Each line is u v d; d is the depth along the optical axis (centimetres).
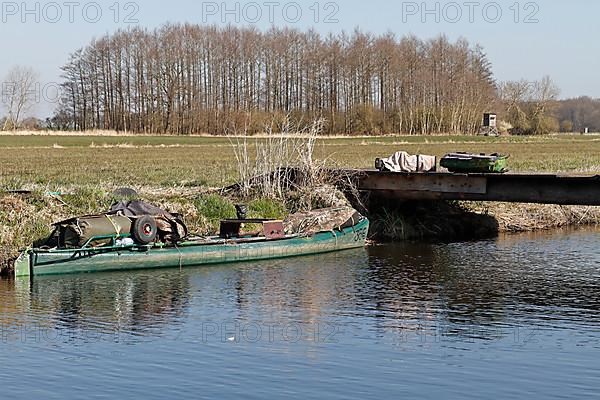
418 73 12338
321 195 3209
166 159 5622
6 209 2677
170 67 11788
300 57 12031
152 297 2173
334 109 11944
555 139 10500
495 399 1428
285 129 3609
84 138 9456
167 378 1520
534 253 2916
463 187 3075
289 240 2786
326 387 1476
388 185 3231
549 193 2928
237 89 11981
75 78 12075
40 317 1969
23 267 2353
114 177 3997
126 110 12012
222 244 2641
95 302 2120
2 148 7106
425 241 3200
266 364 1600
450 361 1633
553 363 1628
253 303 2117
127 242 2488
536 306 2111
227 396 1427
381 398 1425
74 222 2448
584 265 2680
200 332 1831
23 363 1606
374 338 1795
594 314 2025
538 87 13688
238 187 3312
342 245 2953
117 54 11938
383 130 11919
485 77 13100
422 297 2202
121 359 1631
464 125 12462
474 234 3397
